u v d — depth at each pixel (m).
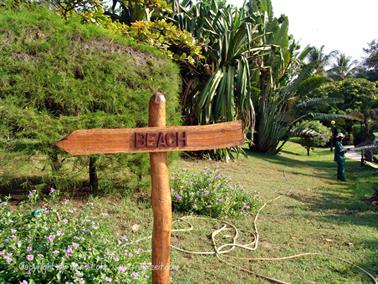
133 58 5.35
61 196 4.94
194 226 4.68
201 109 8.95
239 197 5.59
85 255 2.67
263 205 5.93
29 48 4.59
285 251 4.13
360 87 23.19
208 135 2.25
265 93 13.93
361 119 18.12
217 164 9.48
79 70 4.88
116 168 5.21
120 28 7.07
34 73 4.56
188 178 5.77
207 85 8.92
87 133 2.19
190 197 5.21
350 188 8.44
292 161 13.41
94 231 3.11
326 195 7.32
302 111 16.25
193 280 3.31
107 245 2.91
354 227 5.09
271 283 3.41
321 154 17.95
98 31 5.11
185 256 3.83
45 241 2.78
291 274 3.59
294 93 14.41
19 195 4.76
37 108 4.64
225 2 10.41
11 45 4.48
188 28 9.59
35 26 4.68
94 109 5.07
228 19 9.83
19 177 4.99
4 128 4.42
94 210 4.65
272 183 8.01
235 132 2.27
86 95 4.89
